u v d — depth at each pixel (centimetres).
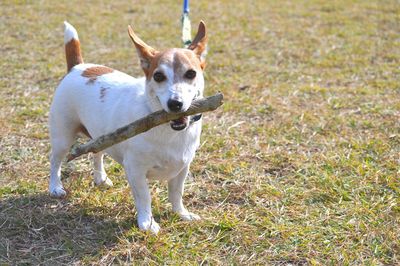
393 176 176
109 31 333
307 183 174
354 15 393
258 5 421
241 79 256
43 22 345
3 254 144
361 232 151
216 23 363
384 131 206
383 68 274
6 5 382
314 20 377
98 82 160
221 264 141
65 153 169
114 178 177
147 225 151
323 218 157
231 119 216
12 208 161
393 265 141
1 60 270
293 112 221
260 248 146
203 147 193
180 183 157
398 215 158
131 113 149
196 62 146
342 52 303
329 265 141
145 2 417
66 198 166
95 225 155
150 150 146
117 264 142
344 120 214
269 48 310
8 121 209
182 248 146
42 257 144
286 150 194
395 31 351
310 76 263
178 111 138
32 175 177
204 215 160
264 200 166
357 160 186
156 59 144
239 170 181
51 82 246
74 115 164
